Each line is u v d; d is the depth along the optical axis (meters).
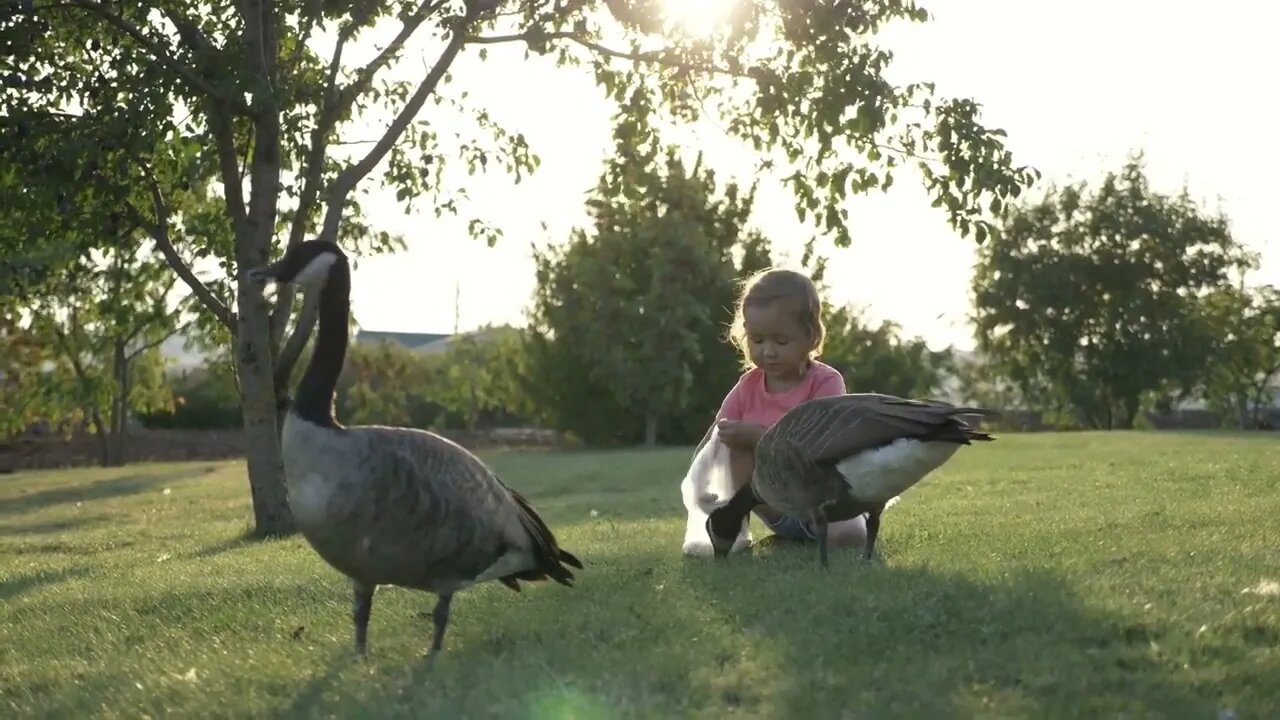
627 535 11.88
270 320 17.39
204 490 28.03
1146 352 61.12
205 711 5.52
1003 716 4.77
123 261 22.42
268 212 16.20
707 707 5.05
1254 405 70.88
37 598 10.62
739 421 8.92
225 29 16.03
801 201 16.89
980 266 64.00
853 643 5.84
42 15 15.24
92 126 14.32
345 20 16.25
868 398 7.57
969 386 69.31
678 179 52.41
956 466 20.91
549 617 7.00
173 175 16.92
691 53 16.27
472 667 5.91
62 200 14.52
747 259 54.25
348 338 6.07
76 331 43.03
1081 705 4.84
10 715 5.90
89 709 5.84
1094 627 5.93
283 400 17.06
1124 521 10.28
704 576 8.02
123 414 48.12
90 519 22.94
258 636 7.41
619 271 52.47
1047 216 62.94
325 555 5.96
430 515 5.83
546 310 54.25
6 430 46.53
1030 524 10.48
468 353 62.41
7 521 23.44
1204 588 6.75
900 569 7.65
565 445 57.16
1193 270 62.44
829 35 15.24
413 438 5.95
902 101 15.62
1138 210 61.72
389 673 5.96
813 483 7.51
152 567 12.91
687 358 52.41
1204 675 5.17
